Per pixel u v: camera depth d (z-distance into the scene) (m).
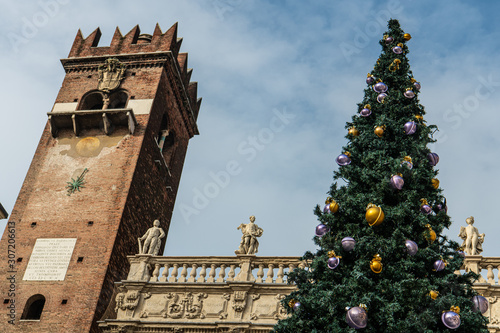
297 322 18.56
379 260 18.30
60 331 32.12
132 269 31.23
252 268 30.25
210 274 30.42
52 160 40.41
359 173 21.23
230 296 29.39
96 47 46.81
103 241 35.56
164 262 31.25
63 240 36.06
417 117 23.09
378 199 19.97
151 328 29.02
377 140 21.89
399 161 20.38
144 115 42.12
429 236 19.23
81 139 41.22
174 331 28.69
